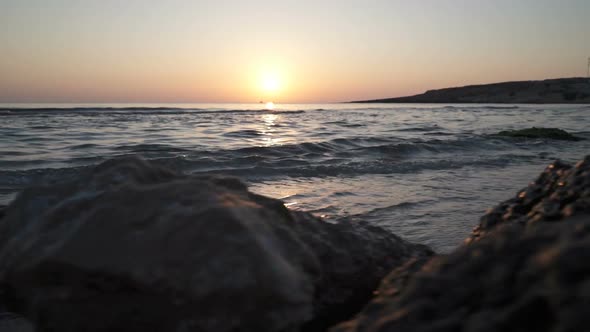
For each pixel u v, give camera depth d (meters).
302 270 1.84
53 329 1.69
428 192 6.57
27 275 1.68
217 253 1.62
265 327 1.58
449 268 1.34
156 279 1.59
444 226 4.74
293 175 8.00
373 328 1.32
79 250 1.65
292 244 1.93
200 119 26.78
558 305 0.96
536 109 52.97
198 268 1.59
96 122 21.05
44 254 1.68
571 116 34.03
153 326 1.63
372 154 10.75
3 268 1.76
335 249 2.43
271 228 1.94
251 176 7.89
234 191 2.26
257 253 1.63
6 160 8.99
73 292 1.66
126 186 1.95
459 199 6.10
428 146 11.98
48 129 16.42
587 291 0.92
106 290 1.64
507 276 1.15
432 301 1.27
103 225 1.73
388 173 8.27
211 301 1.57
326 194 6.45
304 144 11.67
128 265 1.61
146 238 1.68
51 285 1.68
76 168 8.05
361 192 6.58
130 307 1.63
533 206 2.49
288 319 1.60
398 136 16.34
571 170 2.50
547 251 1.11
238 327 1.58
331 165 8.80
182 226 1.70
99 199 1.90
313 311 2.10
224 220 1.71
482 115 37.22
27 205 2.03
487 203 5.86
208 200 1.83
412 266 1.96
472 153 11.44
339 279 2.34
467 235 4.42
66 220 1.85
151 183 2.16
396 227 4.70
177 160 8.81
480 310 1.13
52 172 7.70
